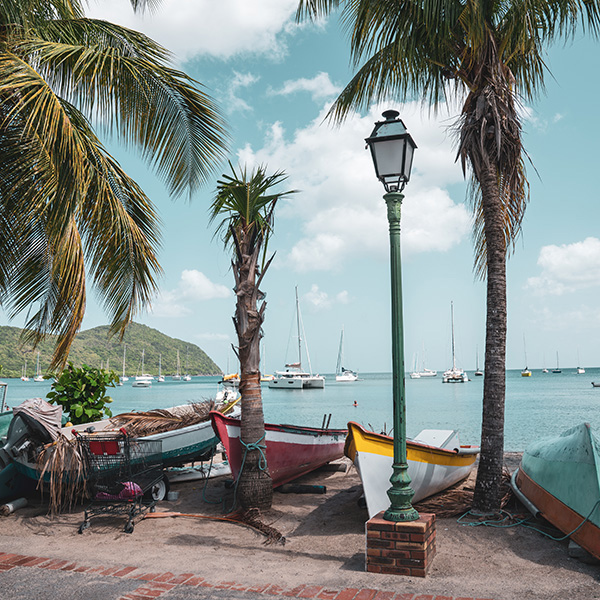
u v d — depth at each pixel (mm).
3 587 4738
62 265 7223
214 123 8977
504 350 7270
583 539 5441
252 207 8070
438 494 8445
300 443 8977
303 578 4965
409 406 48062
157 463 7816
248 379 7914
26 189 7758
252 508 7375
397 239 5648
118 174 8633
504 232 8234
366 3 7875
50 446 7523
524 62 8320
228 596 4512
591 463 5805
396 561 5035
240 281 8016
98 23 8742
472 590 4602
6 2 7090
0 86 6340
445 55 7957
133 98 8367
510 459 11719
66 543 6223
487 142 7469
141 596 4516
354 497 8445
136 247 8609
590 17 7539
